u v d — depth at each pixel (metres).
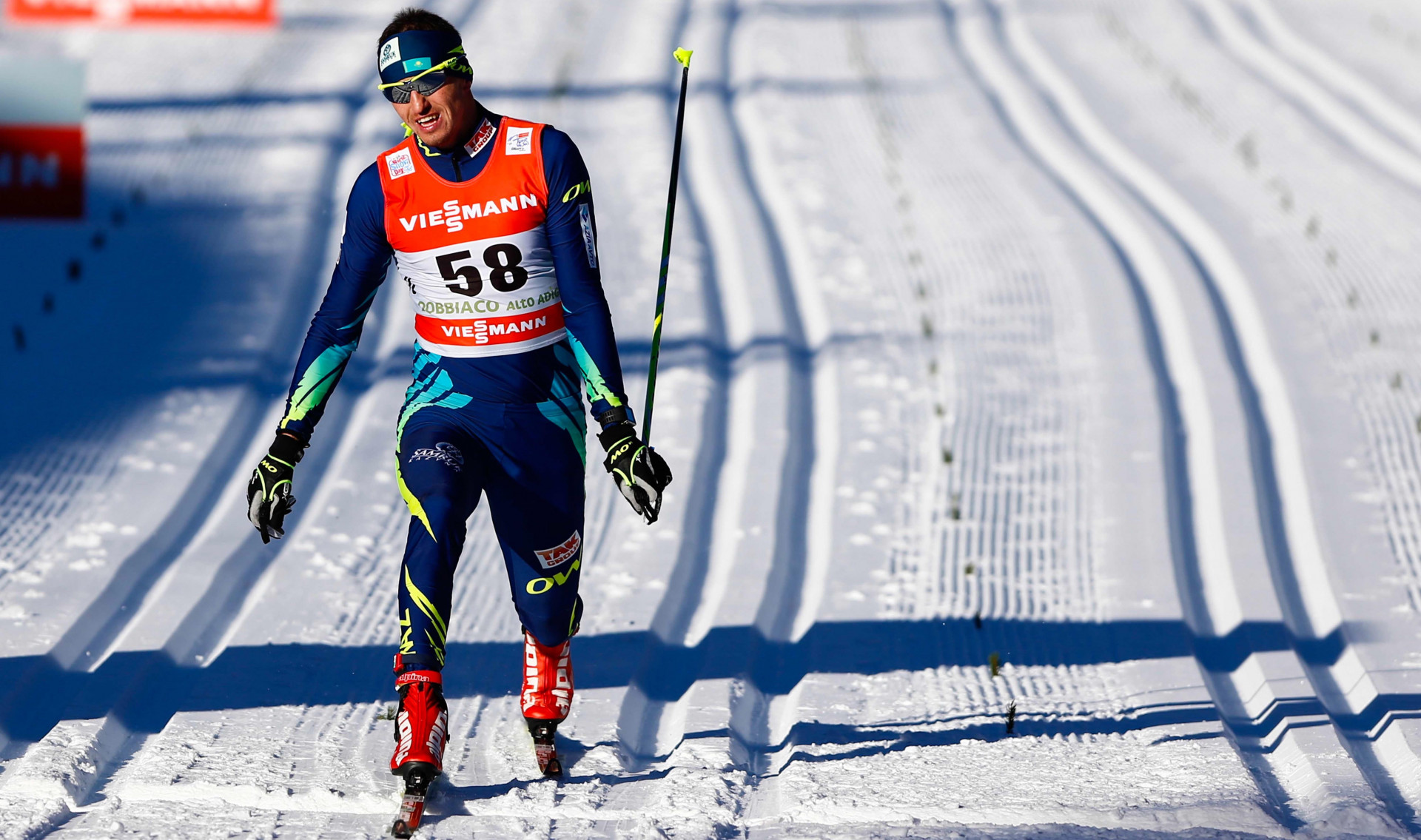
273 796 12.58
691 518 21.80
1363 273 34.56
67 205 37.97
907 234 37.91
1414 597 18.66
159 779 12.88
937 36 64.81
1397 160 46.88
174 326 29.92
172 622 17.38
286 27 63.97
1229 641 17.91
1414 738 14.44
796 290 34.25
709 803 12.53
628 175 42.97
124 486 21.98
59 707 15.10
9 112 45.75
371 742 14.05
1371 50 63.00
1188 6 71.31
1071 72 58.81
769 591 19.28
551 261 12.39
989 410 26.30
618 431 12.07
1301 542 21.16
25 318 30.11
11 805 12.40
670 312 31.75
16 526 20.17
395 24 11.66
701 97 52.62
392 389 27.44
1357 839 11.38
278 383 27.78
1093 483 22.98
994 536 21.00
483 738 14.27
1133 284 33.81
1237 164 45.62
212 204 38.62
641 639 17.22
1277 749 14.52
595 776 13.34
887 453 24.41
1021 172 44.06
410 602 11.90
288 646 16.81
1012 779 13.07
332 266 34.94
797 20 67.31
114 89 51.16
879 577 19.59
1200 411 26.38
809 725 14.83
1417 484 22.80
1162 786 12.88
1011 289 33.38
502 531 12.83
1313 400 26.69
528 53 59.72
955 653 17.03
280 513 12.24
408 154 12.07
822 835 11.62
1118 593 18.88
